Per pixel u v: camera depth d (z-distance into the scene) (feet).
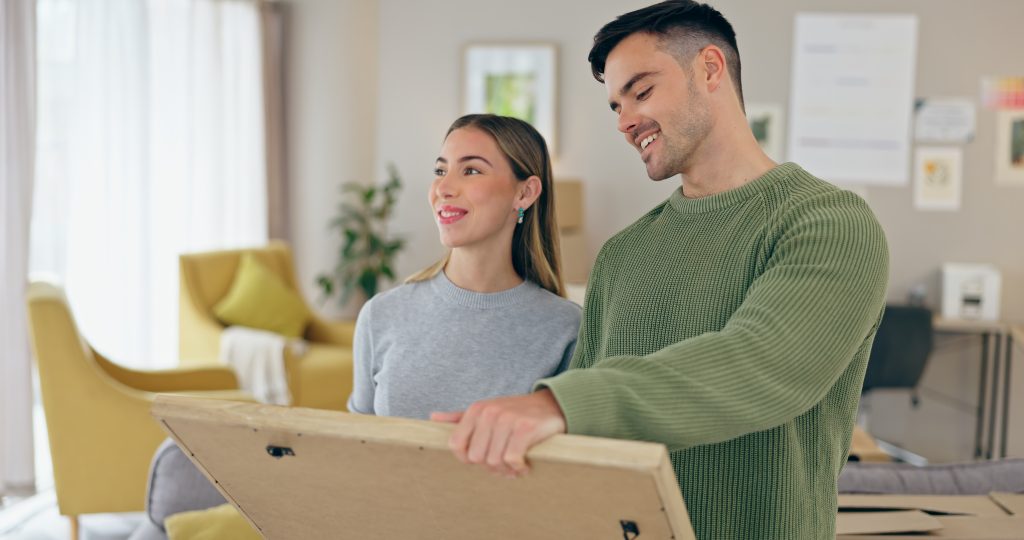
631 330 3.90
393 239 21.01
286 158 20.68
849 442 3.89
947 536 6.15
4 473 13.47
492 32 20.31
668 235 4.01
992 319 18.16
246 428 2.68
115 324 16.42
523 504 2.59
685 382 2.66
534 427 2.34
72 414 11.31
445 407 5.44
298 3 20.51
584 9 20.02
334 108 20.52
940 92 19.06
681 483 3.67
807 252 3.19
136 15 16.47
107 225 16.05
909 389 17.37
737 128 3.91
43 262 14.96
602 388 2.52
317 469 2.78
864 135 19.24
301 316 17.11
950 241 19.19
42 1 14.84
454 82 20.52
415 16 20.52
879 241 3.26
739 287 3.63
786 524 3.52
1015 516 6.52
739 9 19.35
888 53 19.08
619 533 2.56
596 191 20.21
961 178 19.08
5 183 13.10
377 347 5.70
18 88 13.08
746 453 3.56
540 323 5.53
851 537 6.14
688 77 3.78
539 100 20.20
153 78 17.57
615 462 2.25
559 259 5.87
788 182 3.74
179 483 7.22
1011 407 19.01
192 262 16.43
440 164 5.49
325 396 15.58
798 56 19.27
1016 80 18.88
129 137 16.47
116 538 12.23
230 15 19.22
